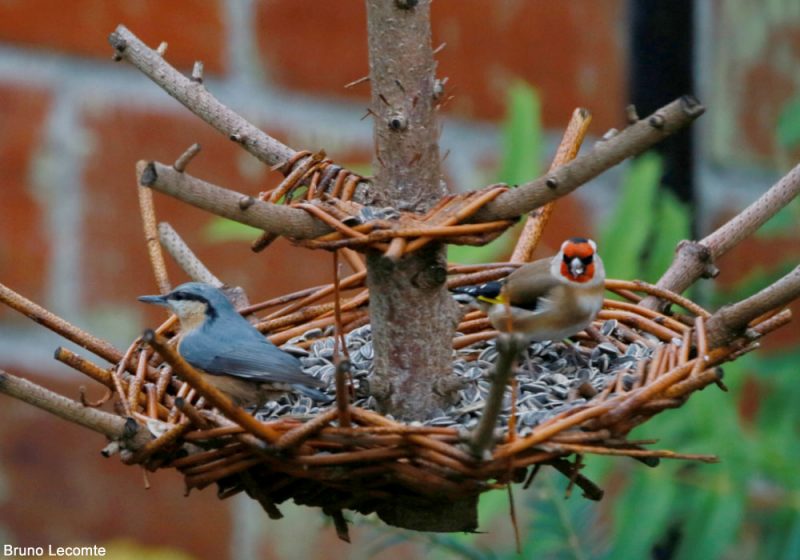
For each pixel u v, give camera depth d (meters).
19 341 12.96
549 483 9.30
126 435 6.60
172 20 12.31
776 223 10.48
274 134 12.41
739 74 12.95
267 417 7.79
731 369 9.78
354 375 7.96
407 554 13.19
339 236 6.72
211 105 8.31
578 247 8.27
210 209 6.34
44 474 13.37
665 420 9.41
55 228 12.77
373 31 7.32
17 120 12.67
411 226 6.74
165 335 8.53
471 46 12.45
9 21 12.52
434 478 6.36
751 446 9.35
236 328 7.86
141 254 12.74
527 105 9.82
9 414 13.29
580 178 6.39
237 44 12.32
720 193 12.99
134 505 13.33
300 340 8.66
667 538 10.70
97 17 12.45
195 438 6.54
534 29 12.50
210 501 13.30
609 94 12.54
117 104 12.58
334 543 13.38
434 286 7.31
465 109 12.50
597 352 8.25
